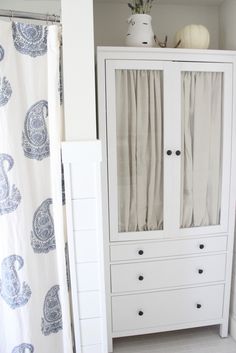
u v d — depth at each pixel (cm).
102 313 124
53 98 113
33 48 113
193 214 161
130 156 150
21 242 119
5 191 115
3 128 112
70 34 107
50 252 127
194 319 168
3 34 108
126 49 137
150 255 156
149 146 150
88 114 112
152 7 176
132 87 143
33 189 121
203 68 147
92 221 117
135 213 154
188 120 152
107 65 137
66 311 124
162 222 157
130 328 161
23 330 124
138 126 147
